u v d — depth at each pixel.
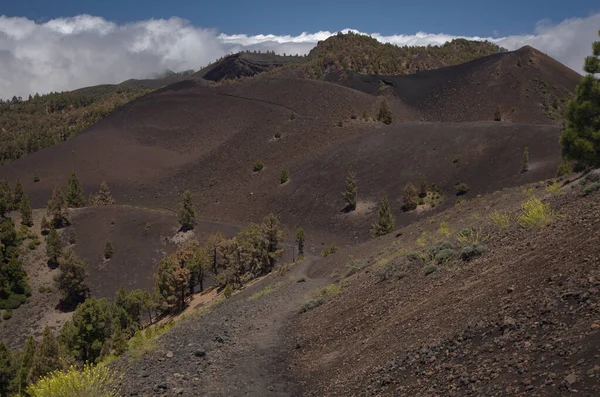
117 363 14.02
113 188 171.75
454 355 7.13
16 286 92.69
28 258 103.06
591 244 8.28
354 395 7.86
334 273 36.19
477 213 27.06
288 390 10.05
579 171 29.16
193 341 16.36
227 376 11.77
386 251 31.11
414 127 147.25
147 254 106.81
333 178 129.88
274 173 148.62
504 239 13.49
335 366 10.44
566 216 12.27
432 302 10.94
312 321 17.28
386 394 7.14
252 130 192.38
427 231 30.50
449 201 102.25
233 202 140.50
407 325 10.28
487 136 124.38
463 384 6.06
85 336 47.94
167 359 13.67
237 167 166.00
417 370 7.36
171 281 67.69
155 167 186.25
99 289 96.56
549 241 10.37
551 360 5.41
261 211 128.62
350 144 147.38
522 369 5.56
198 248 78.56
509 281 8.95
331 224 110.06
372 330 11.80
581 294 6.53
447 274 12.91
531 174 100.31
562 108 188.12
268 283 48.09
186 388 10.83
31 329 85.06
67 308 90.19
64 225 116.38
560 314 6.42
